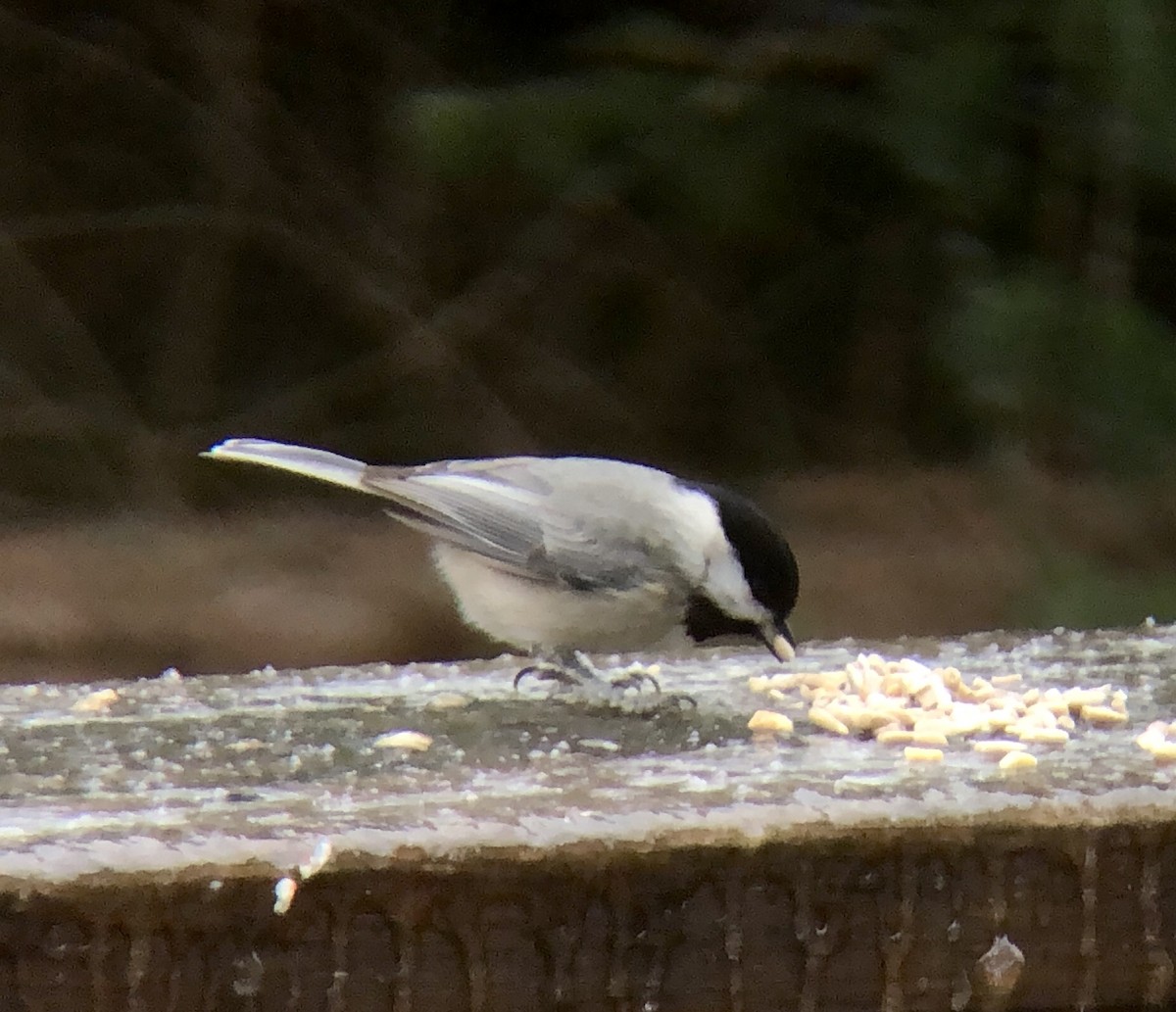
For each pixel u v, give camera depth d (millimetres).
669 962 3090
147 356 15688
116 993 2922
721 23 14422
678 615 5449
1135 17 12406
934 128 13086
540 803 3277
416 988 3008
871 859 3139
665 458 14828
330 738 4250
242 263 15953
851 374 14789
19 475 14375
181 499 14250
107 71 15820
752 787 3420
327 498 14250
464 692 5008
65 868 2891
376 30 15797
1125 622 10180
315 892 2965
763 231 14328
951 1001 3189
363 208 15891
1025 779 3436
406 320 15461
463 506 5574
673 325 15125
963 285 13039
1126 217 13023
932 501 12266
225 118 15820
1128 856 3205
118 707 4723
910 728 4238
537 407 15242
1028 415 11953
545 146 13516
